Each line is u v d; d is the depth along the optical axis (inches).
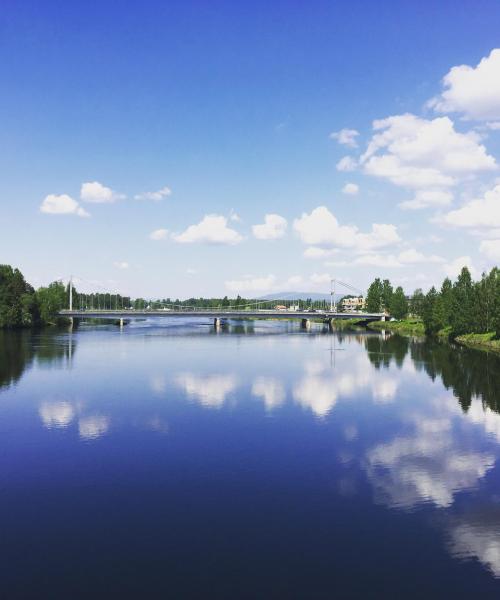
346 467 1230.3
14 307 5807.1
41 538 874.1
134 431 1540.4
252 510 985.5
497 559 809.5
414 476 1172.5
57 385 2283.5
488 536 882.8
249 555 818.2
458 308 5059.1
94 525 922.7
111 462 1262.3
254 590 725.3
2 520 943.0
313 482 1132.5
